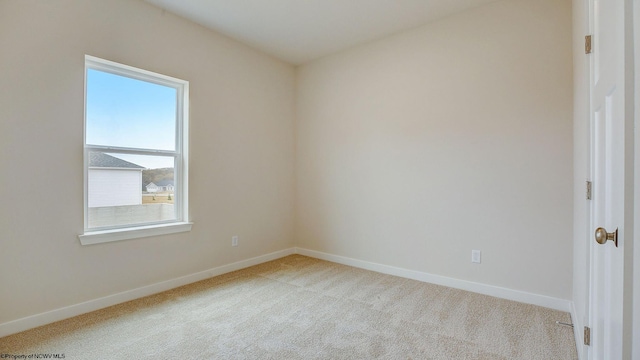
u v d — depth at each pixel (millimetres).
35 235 2164
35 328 2141
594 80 1467
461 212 2943
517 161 2650
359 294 2809
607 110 1106
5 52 2029
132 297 2660
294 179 4324
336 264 3789
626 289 771
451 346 1954
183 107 3094
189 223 3057
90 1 2395
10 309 2064
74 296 2342
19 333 2070
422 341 2012
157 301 2631
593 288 1462
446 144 3021
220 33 3320
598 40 1338
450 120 2996
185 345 1949
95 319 2287
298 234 4320
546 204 2527
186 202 3078
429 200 3137
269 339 2029
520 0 2627
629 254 762
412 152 3246
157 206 2938
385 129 3445
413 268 3248
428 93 3131
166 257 2906
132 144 2758
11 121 2057
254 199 3758
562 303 2461
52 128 2230
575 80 2193
